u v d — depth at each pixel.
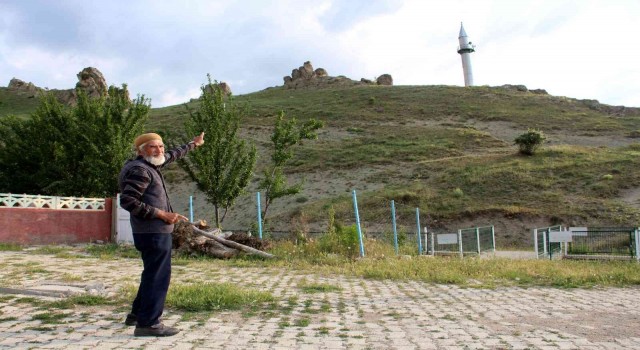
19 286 7.46
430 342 4.77
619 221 27.69
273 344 4.58
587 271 11.11
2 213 15.92
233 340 4.69
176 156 5.36
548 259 15.34
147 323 4.71
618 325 5.73
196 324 5.34
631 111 70.56
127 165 4.81
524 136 43.59
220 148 19.58
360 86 98.50
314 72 117.12
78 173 23.61
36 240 16.53
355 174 42.41
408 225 29.91
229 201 19.92
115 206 18.38
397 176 40.72
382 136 56.16
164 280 4.82
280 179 21.27
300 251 13.68
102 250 14.69
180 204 39.44
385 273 10.53
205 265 11.85
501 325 5.64
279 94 103.75
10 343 4.41
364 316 6.09
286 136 21.58
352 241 13.77
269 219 32.97
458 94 80.75
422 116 67.94
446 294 8.12
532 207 30.92
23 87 105.25
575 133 56.25
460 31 103.75
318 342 4.70
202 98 20.19
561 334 5.19
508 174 37.22
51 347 4.29
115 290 7.55
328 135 58.53
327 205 34.22
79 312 5.88
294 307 6.55
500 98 77.38
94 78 78.94
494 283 9.66
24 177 24.69
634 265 12.44
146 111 23.52
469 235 18.75
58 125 25.36
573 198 31.80
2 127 26.58
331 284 9.09
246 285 8.70
